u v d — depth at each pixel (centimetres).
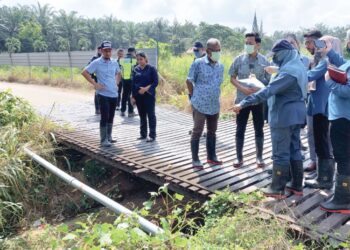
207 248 302
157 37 8669
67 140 702
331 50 393
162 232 287
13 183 571
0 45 5572
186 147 666
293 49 398
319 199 418
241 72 512
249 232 335
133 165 555
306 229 348
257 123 525
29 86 1888
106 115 650
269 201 407
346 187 373
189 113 1041
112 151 630
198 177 495
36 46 5500
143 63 677
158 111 1065
